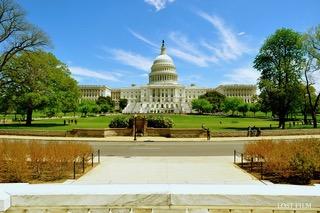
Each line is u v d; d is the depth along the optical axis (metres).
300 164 11.68
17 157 12.31
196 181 12.23
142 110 171.38
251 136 38.41
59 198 4.32
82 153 15.73
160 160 18.97
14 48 41.72
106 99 175.25
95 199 4.32
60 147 15.00
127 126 39.78
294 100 48.75
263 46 51.34
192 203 4.28
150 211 4.30
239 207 4.24
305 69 47.59
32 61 43.81
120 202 4.31
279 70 48.56
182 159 19.48
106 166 16.25
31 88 45.84
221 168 15.73
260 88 49.03
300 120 76.94
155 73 197.75
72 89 60.84
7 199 4.21
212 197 4.28
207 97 157.88
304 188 4.55
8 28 39.69
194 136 37.69
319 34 45.09
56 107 55.56
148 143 31.83
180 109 171.00
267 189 4.48
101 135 37.19
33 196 4.34
